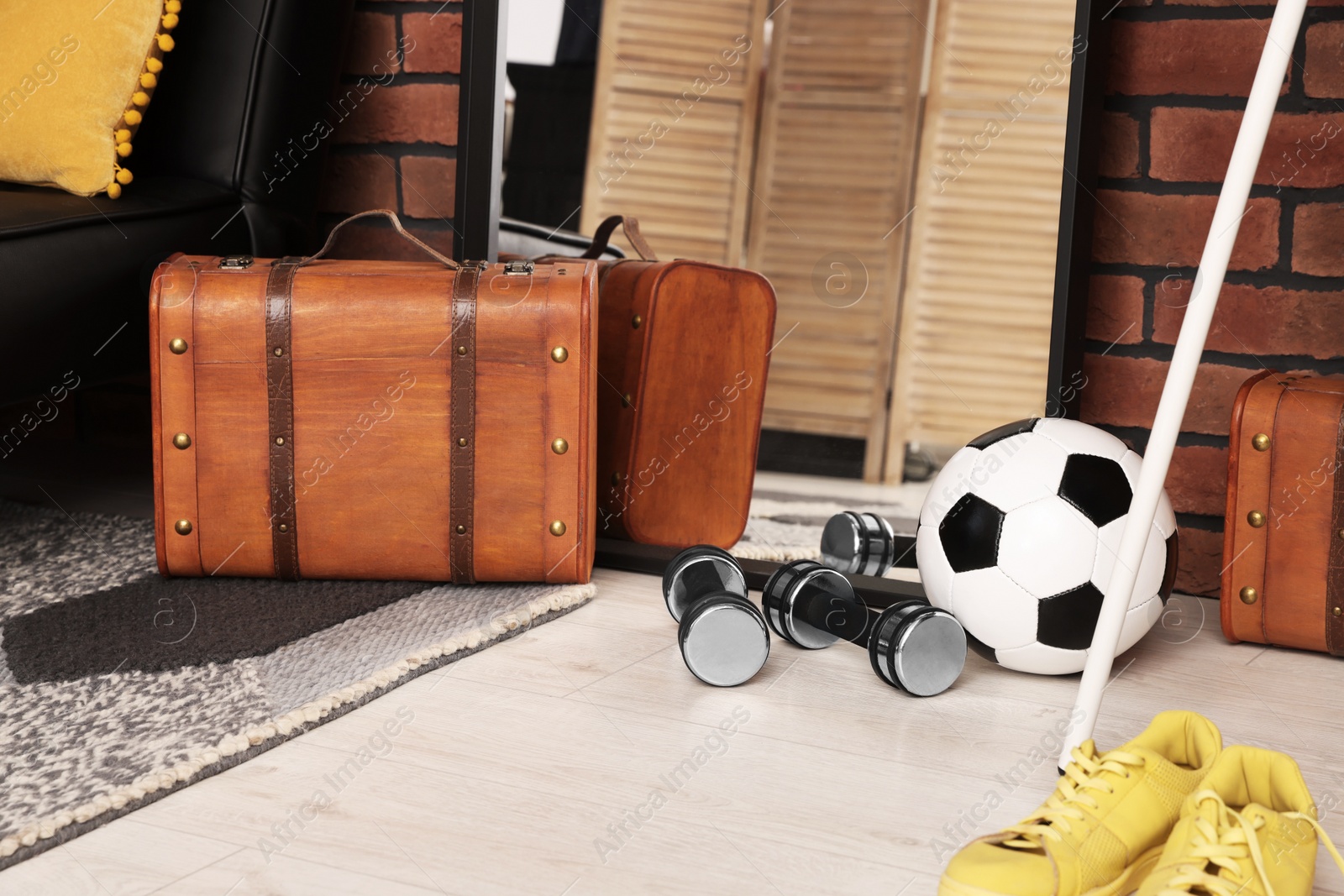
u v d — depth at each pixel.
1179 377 0.89
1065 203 1.38
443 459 1.31
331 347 1.29
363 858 0.78
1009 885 0.71
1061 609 1.10
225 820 0.83
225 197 1.57
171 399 1.30
